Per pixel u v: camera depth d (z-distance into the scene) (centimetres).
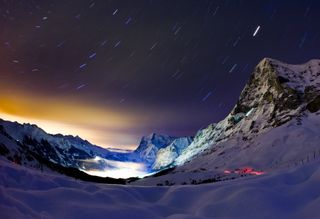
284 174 2236
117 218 1734
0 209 1447
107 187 2219
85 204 1820
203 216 1811
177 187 2303
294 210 1756
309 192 1902
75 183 2197
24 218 1455
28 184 2003
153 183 8031
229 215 1788
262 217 1706
